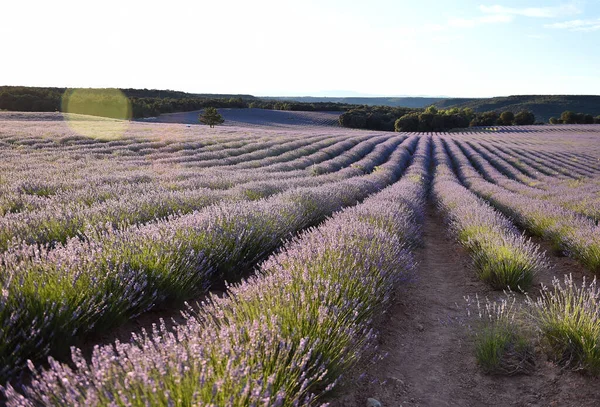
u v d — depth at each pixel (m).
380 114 121.75
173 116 103.69
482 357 3.47
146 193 9.17
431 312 4.83
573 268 6.97
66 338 2.85
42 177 12.73
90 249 3.95
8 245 3.99
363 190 14.03
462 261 7.35
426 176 25.50
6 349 2.56
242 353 2.30
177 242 4.45
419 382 3.25
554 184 22.05
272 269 4.20
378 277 4.25
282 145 35.53
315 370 2.57
